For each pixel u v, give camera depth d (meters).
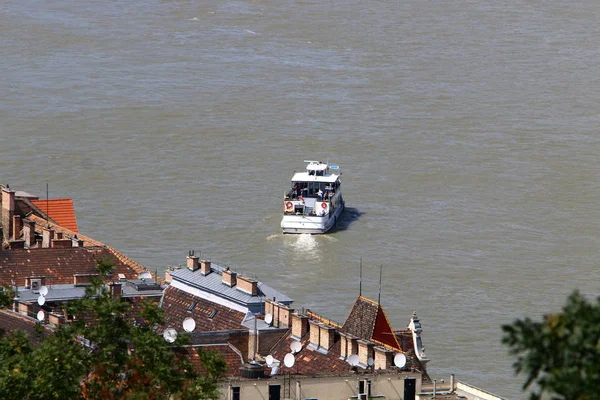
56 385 172.50
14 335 185.50
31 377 173.12
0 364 177.12
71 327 182.50
